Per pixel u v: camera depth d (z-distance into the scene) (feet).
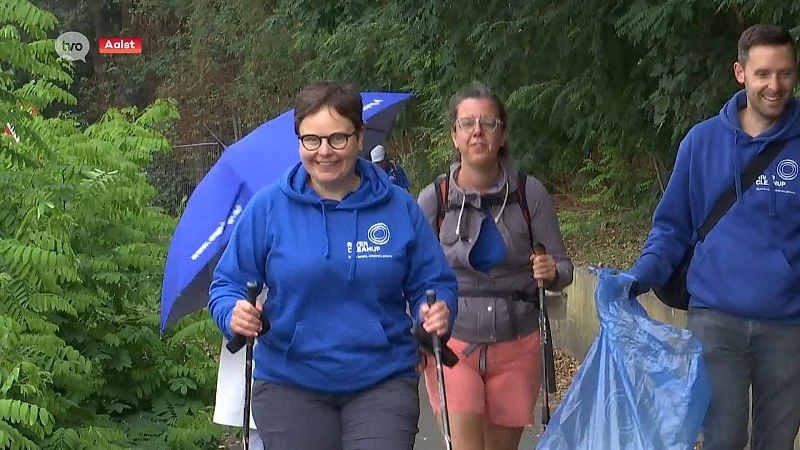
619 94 72.38
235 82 189.98
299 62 168.25
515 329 31.94
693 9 58.65
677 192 29.48
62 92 44.14
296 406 23.56
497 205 32.09
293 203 23.93
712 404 28.48
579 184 100.32
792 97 28.60
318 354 23.26
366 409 23.32
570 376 61.36
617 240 84.99
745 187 28.14
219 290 24.00
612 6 65.82
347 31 116.37
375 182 24.35
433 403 32.96
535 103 77.56
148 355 42.01
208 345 47.29
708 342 28.58
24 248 35.09
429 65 92.94
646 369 26.99
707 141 28.86
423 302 23.99
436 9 71.92
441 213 32.24
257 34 171.12
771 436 28.73
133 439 39.14
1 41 39.93
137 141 47.14
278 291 23.62
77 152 43.24
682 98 63.98
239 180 30.32
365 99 40.09
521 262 32.12
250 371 24.18
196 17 193.26
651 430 26.50
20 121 39.40
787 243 27.86
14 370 32.24
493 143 31.63
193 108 197.77
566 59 71.56
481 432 32.32
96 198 40.47
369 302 23.52
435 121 109.81
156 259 42.22
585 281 63.41
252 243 24.07
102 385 39.93
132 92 218.59
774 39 27.07
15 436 31.68
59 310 37.65
